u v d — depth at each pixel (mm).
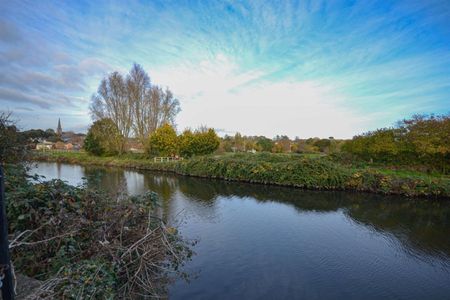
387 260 5723
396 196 12492
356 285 4719
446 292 4562
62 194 3705
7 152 5574
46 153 34031
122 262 3398
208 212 9547
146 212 4129
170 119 34625
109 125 31656
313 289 4574
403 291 4562
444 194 11680
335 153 20922
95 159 31203
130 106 31953
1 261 1537
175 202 11156
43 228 3412
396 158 17500
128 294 3428
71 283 2598
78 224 3453
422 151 15633
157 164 24875
